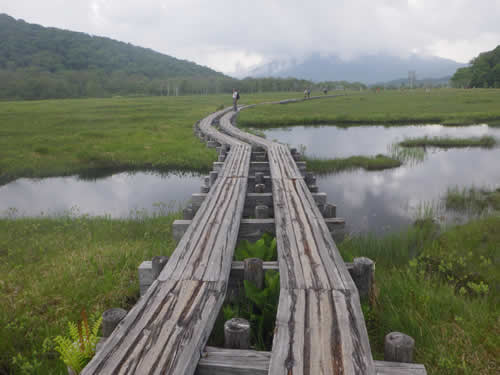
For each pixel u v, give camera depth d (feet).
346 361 6.88
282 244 12.84
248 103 187.62
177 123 90.89
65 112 123.75
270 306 10.61
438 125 91.71
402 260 18.74
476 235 21.33
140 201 33.91
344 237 20.20
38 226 23.94
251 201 21.71
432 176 40.98
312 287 9.71
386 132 81.46
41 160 49.47
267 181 27.96
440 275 16.99
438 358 9.84
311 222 15.17
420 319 11.48
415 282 14.29
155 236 21.83
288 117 105.81
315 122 103.40
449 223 25.21
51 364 10.30
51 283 14.44
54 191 37.96
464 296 14.43
